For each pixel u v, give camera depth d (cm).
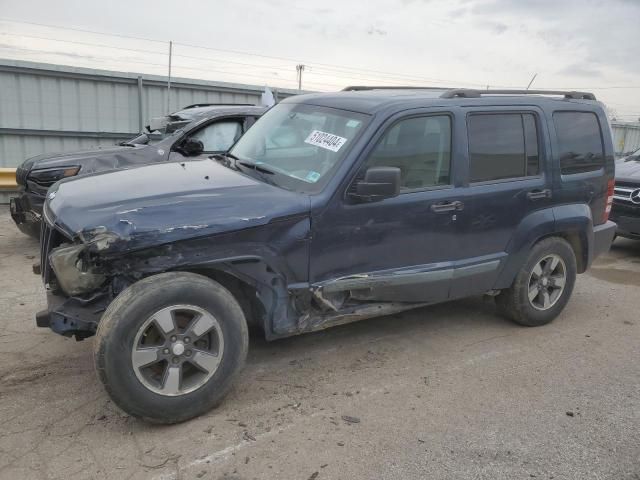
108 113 1245
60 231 331
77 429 325
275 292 364
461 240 437
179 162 455
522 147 468
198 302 325
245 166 420
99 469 290
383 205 389
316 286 374
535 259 488
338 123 409
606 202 545
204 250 332
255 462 301
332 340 465
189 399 328
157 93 1296
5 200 996
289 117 454
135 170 417
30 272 624
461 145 429
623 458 319
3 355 416
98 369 304
